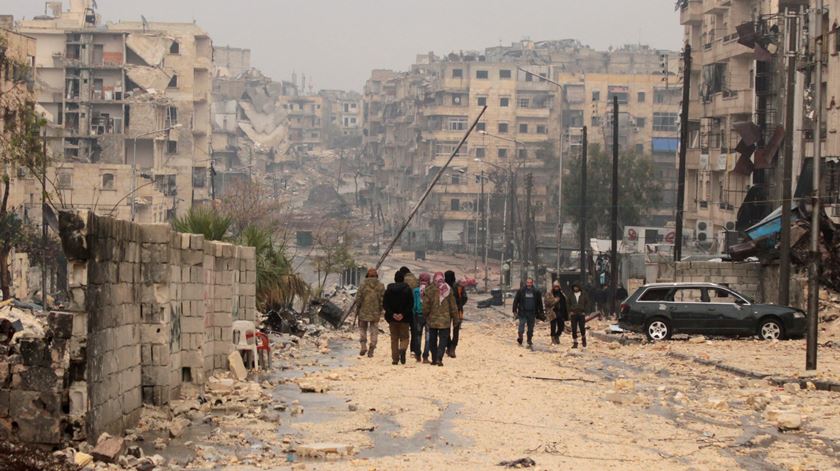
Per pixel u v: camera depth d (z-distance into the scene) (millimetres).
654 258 75375
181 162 144750
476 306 98125
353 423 20031
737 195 82812
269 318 41938
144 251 20344
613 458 17531
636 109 175125
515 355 35875
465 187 180000
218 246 26219
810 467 17266
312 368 29953
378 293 33625
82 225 16422
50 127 125125
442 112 182250
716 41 87688
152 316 20391
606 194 122188
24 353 16312
